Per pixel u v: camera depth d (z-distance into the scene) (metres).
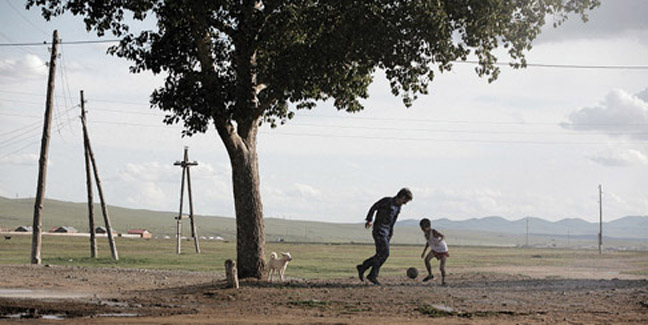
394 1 23.58
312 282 23.75
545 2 24.20
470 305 17.36
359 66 26.73
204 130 25.39
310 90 25.70
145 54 24.88
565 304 17.56
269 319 14.24
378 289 20.95
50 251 72.50
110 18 24.73
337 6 23.56
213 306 17.58
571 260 65.56
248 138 25.28
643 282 24.66
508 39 24.59
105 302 18.33
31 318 14.14
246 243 24.83
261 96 25.70
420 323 13.61
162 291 22.11
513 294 19.88
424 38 23.28
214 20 23.89
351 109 29.14
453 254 91.50
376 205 22.80
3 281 25.52
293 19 23.94
